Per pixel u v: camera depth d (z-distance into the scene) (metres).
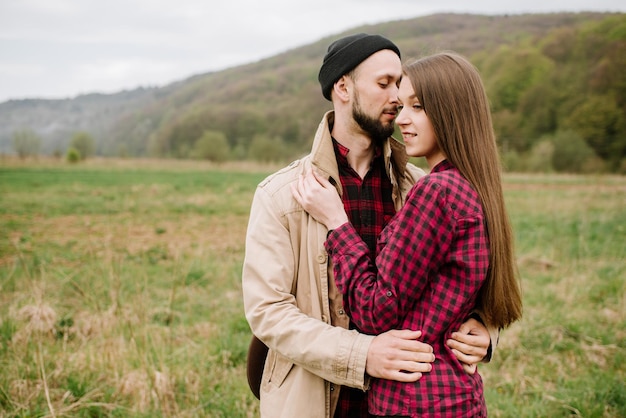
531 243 9.52
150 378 3.77
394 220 1.80
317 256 1.92
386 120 2.00
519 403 3.86
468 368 1.73
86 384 3.82
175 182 31.39
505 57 71.25
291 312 1.85
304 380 1.89
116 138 115.31
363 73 1.97
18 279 6.71
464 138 1.71
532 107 58.47
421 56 1.88
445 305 1.67
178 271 7.49
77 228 12.94
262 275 1.90
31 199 20.25
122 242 10.53
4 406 3.57
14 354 4.16
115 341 4.33
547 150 44.50
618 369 4.48
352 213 2.06
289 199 1.97
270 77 121.06
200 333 5.18
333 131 2.13
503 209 1.74
